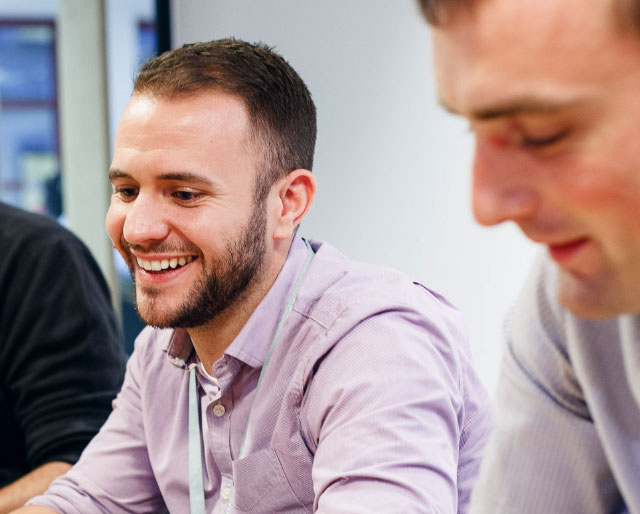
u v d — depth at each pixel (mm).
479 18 355
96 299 1625
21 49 6637
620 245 380
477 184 392
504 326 722
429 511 907
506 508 690
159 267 1090
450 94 386
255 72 1106
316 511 968
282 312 1135
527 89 348
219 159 1059
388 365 1018
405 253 2402
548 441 676
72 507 1300
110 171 1096
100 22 2971
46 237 1607
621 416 626
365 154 2371
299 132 1157
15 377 1560
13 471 1578
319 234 2393
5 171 6770
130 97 1104
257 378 1142
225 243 1075
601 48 340
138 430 1345
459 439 1124
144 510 1349
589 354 617
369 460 943
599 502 682
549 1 342
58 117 6789
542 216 384
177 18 2305
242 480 1107
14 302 1565
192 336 1182
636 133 352
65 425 1510
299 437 1089
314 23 2322
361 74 2346
